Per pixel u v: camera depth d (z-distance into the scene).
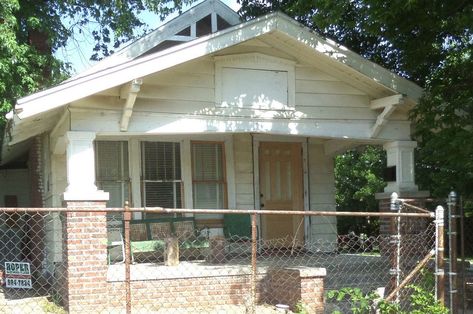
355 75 10.24
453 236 6.83
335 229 13.68
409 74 11.76
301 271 8.56
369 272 10.47
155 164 12.16
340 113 10.45
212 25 12.87
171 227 11.59
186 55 8.95
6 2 12.84
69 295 8.34
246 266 9.71
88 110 8.82
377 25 9.41
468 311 8.70
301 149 13.57
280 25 9.61
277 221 13.19
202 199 12.48
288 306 8.80
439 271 6.74
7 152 13.41
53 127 10.55
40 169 13.34
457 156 9.03
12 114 8.69
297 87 10.20
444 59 10.25
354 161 27.28
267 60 9.98
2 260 11.10
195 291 9.07
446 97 9.48
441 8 8.82
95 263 8.52
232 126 9.70
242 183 12.85
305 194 13.46
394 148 10.87
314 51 9.87
